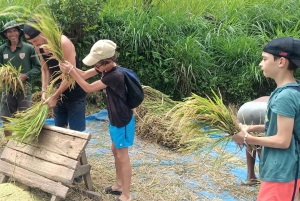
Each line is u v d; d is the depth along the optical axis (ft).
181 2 28.78
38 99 21.38
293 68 7.38
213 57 24.66
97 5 22.00
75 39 22.53
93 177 13.70
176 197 12.45
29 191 12.15
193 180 13.69
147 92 19.31
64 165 11.10
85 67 23.27
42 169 11.49
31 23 10.83
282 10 29.07
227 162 15.26
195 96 9.19
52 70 12.57
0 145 15.58
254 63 23.82
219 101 8.84
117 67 10.77
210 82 23.65
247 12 28.58
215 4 29.55
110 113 10.90
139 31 23.45
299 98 7.22
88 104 23.52
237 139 8.22
